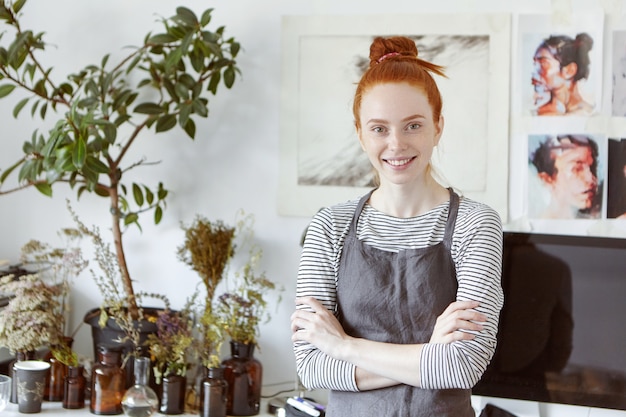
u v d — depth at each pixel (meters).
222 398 2.54
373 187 2.75
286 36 2.79
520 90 2.66
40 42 2.69
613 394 2.45
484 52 2.68
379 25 2.73
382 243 1.83
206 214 2.87
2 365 2.73
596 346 2.46
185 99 2.64
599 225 2.64
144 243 2.90
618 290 2.46
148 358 2.61
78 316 2.94
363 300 1.81
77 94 2.90
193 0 2.86
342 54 2.76
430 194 1.85
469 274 1.75
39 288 2.65
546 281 2.49
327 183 2.78
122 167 2.92
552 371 2.49
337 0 2.76
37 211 2.96
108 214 2.93
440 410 1.74
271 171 2.83
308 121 2.79
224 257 2.71
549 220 2.66
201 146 2.87
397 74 1.79
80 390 2.62
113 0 2.90
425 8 2.71
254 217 2.84
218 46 2.63
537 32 2.65
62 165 2.49
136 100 2.88
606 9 2.62
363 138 1.84
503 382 2.52
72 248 2.85
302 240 2.62
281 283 2.83
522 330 2.50
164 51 2.73
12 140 2.95
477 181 2.69
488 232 1.77
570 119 2.64
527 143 2.66
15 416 2.51
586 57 2.63
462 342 1.71
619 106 2.62
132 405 2.49
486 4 2.68
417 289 1.78
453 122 2.70
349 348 1.77
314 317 1.82
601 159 2.63
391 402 1.76
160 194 2.80
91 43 2.91
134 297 2.72
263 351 2.84
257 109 2.83
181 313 2.70
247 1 2.82
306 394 2.77
